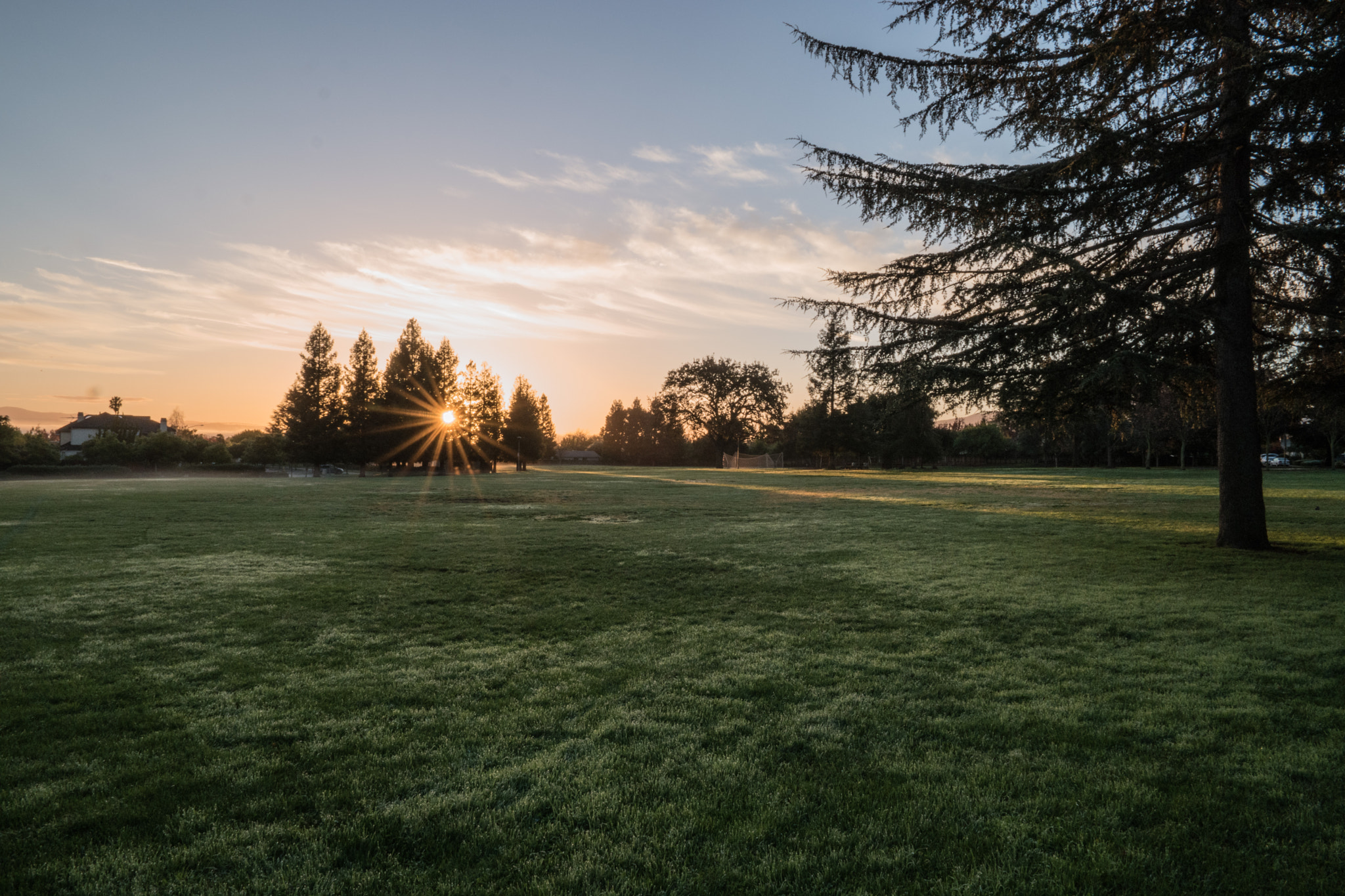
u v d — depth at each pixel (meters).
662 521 19.27
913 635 7.03
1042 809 3.54
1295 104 9.05
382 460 62.94
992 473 57.28
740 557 12.37
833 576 10.41
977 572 10.56
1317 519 16.80
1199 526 16.19
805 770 3.95
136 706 4.97
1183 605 8.10
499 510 22.91
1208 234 12.41
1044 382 11.62
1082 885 2.93
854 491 33.34
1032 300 11.16
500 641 6.87
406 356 63.19
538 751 4.23
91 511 21.53
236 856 3.08
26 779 3.83
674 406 101.94
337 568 11.16
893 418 12.99
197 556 12.34
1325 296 11.16
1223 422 12.41
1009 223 11.33
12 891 2.84
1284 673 5.59
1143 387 10.00
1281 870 3.01
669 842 3.20
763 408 100.00
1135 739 4.39
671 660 6.15
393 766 4.00
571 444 173.75
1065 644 6.62
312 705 4.99
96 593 9.07
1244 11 10.50
